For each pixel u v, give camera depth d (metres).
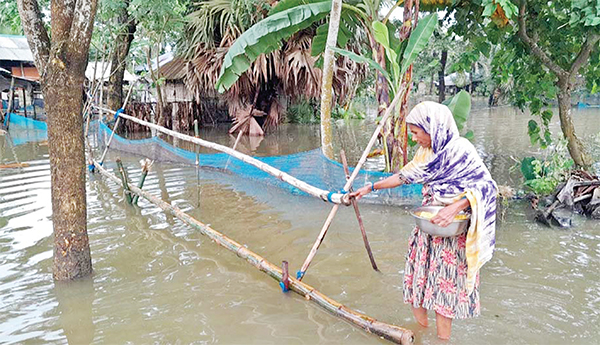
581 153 7.46
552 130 14.03
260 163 4.56
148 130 16.42
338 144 12.87
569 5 6.89
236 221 5.80
